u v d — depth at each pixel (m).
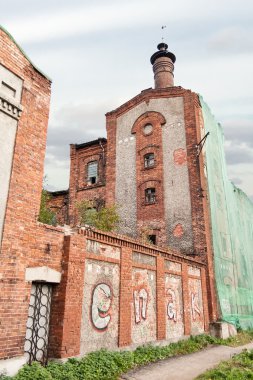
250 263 23.83
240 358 10.34
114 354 8.94
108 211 16.83
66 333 7.84
